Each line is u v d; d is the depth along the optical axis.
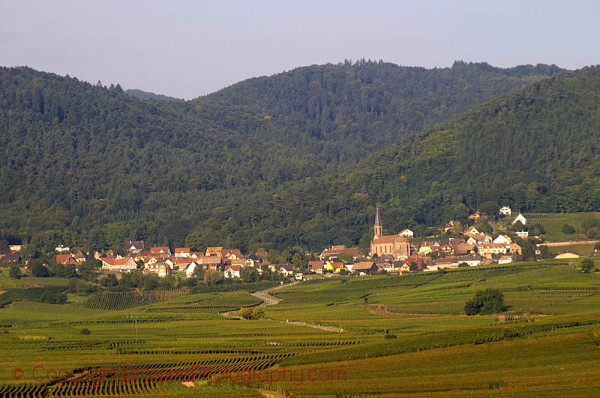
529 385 188.75
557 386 185.50
